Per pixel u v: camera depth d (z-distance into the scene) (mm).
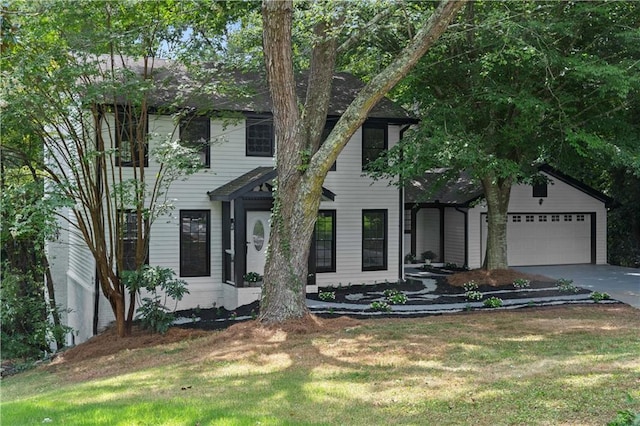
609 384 7293
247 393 7594
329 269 18828
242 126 17547
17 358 15891
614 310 14289
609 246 28391
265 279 12219
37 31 12141
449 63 17344
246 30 15500
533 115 16422
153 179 16281
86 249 17375
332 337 10898
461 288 18328
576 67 14906
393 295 16359
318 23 12727
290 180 11992
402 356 9320
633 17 16984
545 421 6121
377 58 18078
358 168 19078
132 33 12992
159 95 15828
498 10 15969
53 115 12680
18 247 18734
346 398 7215
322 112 12695
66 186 12062
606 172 28266
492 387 7410
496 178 18141
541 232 24703
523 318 13070
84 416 6609
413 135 16703
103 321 16000
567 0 15984
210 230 17250
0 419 6730
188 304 17016
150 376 9070
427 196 20234
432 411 6609
